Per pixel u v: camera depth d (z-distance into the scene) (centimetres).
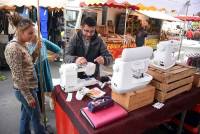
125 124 124
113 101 139
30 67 171
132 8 246
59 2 371
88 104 133
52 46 246
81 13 420
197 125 222
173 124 232
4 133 228
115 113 126
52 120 254
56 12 524
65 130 158
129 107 134
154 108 143
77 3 441
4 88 357
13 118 261
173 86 156
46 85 230
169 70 159
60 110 162
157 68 160
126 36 369
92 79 175
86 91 157
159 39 447
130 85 136
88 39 202
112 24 456
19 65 155
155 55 165
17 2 312
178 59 237
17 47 153
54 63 504
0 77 405
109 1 229
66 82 156
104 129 115
